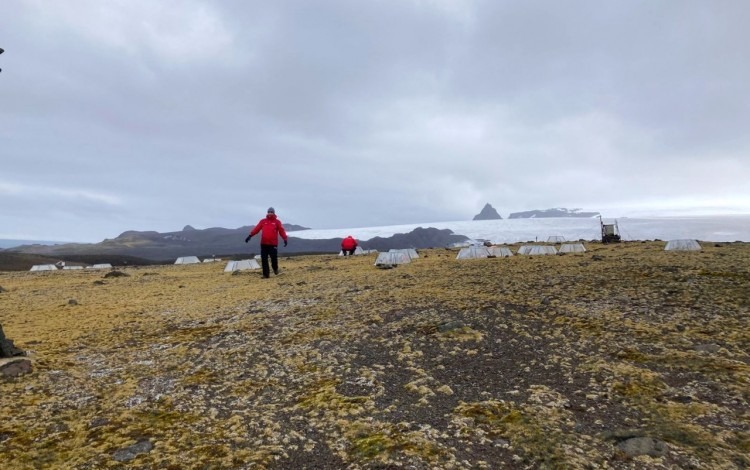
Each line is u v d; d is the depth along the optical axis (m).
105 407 5.00
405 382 5.55
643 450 3.85
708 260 14.70
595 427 4.31
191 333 8.27
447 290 11.01
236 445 4.12
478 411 4.67
